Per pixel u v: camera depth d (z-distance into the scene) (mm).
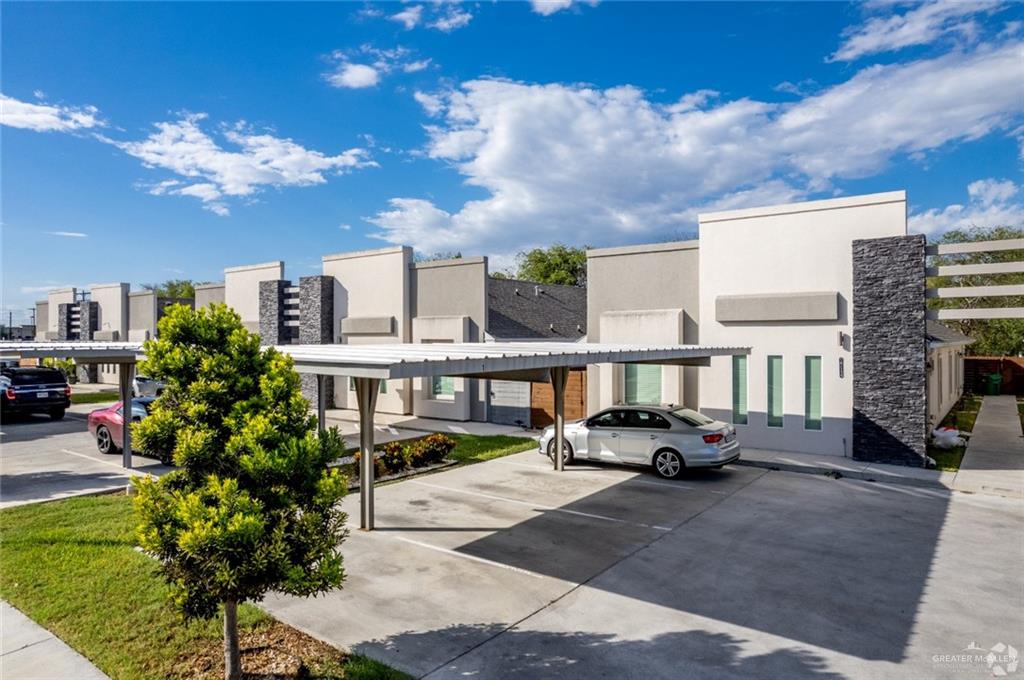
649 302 16828
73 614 6098
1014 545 8242
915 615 6148
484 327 20188
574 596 6660
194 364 4945
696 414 12789
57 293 42438
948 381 22703
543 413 18828
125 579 6938
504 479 12352
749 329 14961
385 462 12805
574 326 26594
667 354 11680
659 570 7426
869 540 8484
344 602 6496
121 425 14445
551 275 59719
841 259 13781
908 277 12875
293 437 4887
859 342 13422
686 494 11070
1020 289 12023
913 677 4996
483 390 20219
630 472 12945
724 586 6922
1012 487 11320
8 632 5762
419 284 22000
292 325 26031
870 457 13305
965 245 12562
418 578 7184
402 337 22156
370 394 9055
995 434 17344
